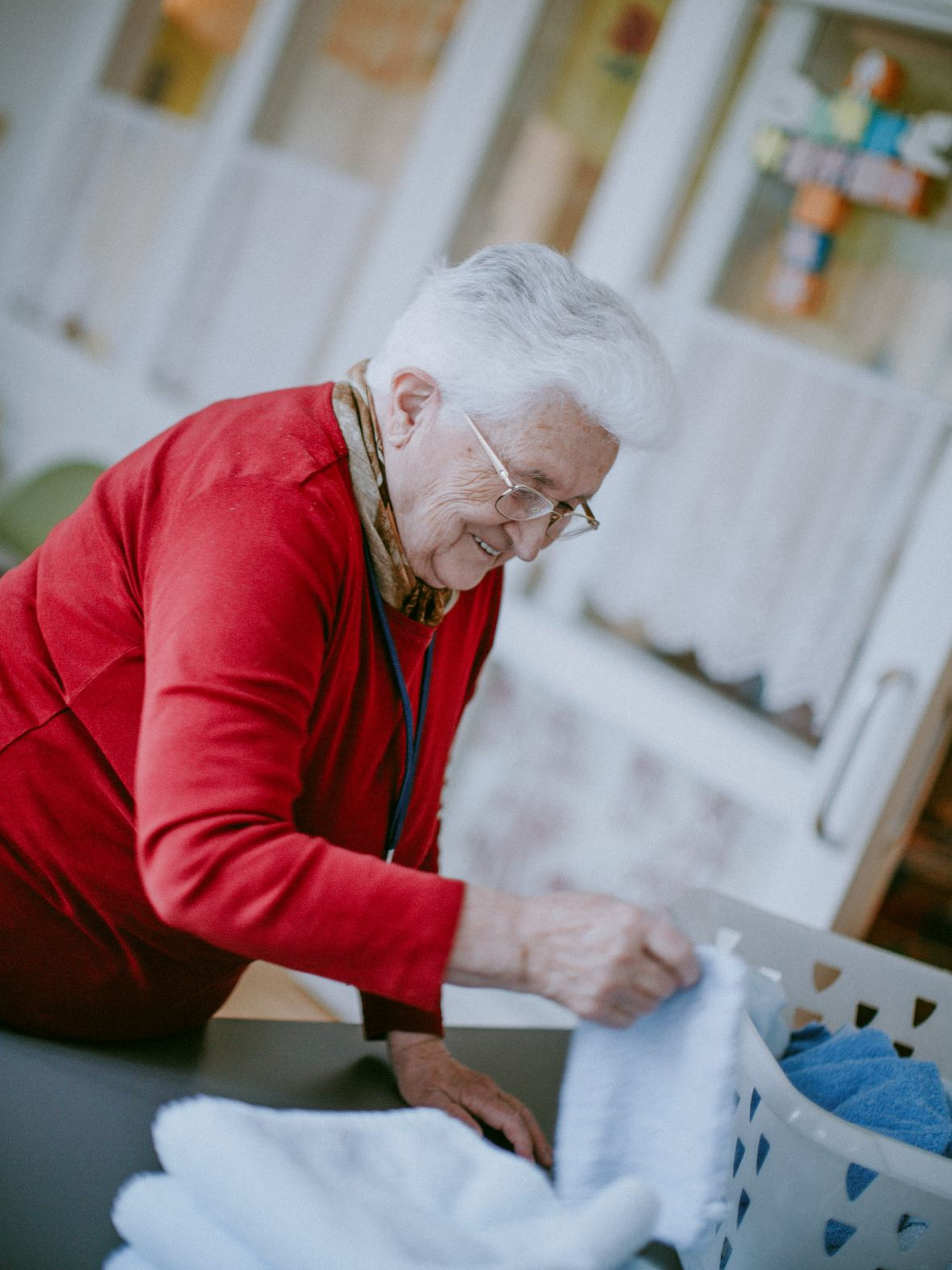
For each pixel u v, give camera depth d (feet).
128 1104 2.79
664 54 8.11
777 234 7.85
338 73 10.10
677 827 7.73
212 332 10.16
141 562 2.95
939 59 7.40
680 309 7.97
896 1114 2.91
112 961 3.03
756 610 7.41
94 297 10.92
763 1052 2.66
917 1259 2.52
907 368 7.36
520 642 8.13
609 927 2.22
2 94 11.38
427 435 2.93
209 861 2.31
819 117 7.52
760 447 7.57
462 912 2.29
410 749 3.37
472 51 8.88
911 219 7.48
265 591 2.57
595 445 2.88
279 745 2.49
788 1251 2.60
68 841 2.98
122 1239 2.29
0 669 3.11
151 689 2.53
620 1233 1.86
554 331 2.77
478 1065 3.62
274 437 2.92
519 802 8.29
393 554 3.04
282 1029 3.50
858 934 6.73
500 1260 1.83
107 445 10.53
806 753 7.09
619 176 8.19
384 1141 2.10
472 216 9.00
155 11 11.14
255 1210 1.80
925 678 6.56
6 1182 2.34
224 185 10.30
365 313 9.07
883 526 7.14
